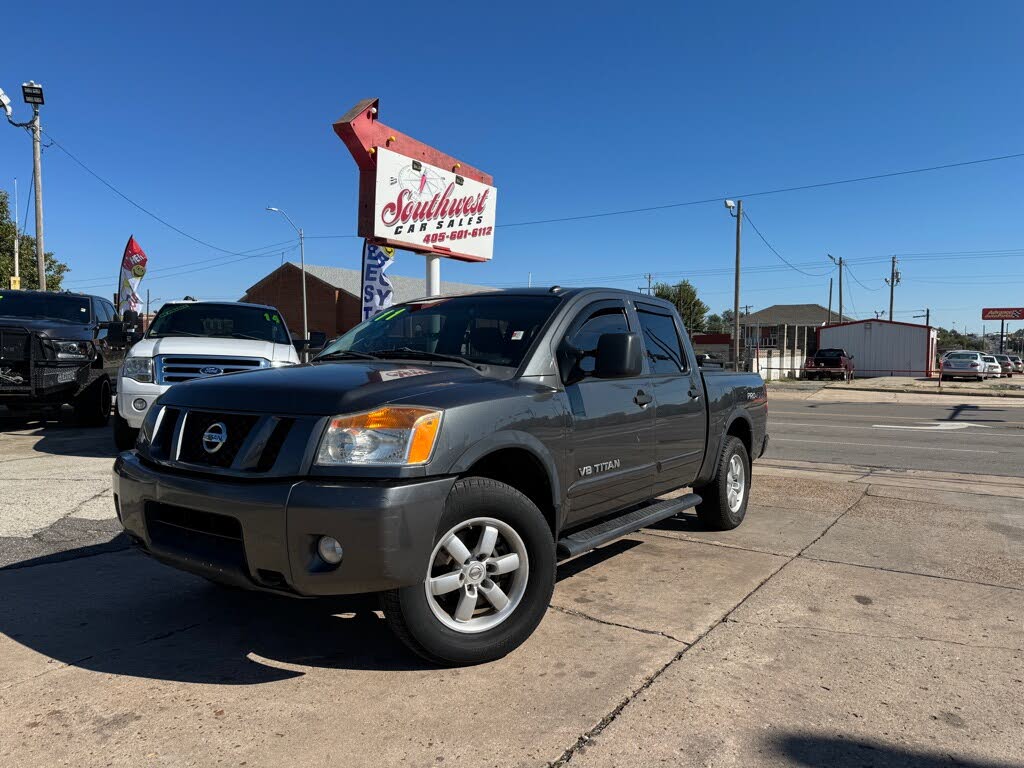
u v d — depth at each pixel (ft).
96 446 30.22
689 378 16.90
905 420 54.80
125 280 65.46
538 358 12.39
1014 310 172.76
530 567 11.09
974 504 22.61
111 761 8.13
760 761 8.34
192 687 9.90
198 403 10.93
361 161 34.63
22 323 32.17
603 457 13.20
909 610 13.24
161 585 14.01
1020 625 12.59
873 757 8.46
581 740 8.70
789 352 160.25
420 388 10.57
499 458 11.53
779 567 15.74
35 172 72.49
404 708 9.38
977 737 8.94
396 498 9.33
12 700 9.47
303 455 9.53
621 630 12.07
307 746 8.49
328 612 12.69
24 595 13.39
